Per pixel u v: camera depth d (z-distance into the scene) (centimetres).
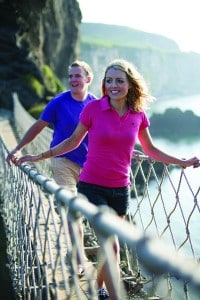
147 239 151
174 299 481
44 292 407
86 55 16538
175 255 143
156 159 390
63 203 253
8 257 617
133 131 352
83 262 225
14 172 550
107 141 346
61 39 4356
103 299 364
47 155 395
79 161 478
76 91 464
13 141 1334
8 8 2908
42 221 527
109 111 346
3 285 568
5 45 2834
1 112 2403
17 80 2775
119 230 169
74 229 230
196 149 3319
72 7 4634
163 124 4878
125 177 358
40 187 334
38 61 3359
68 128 462
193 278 131
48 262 438
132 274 461
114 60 355
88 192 354
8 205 655
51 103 472
